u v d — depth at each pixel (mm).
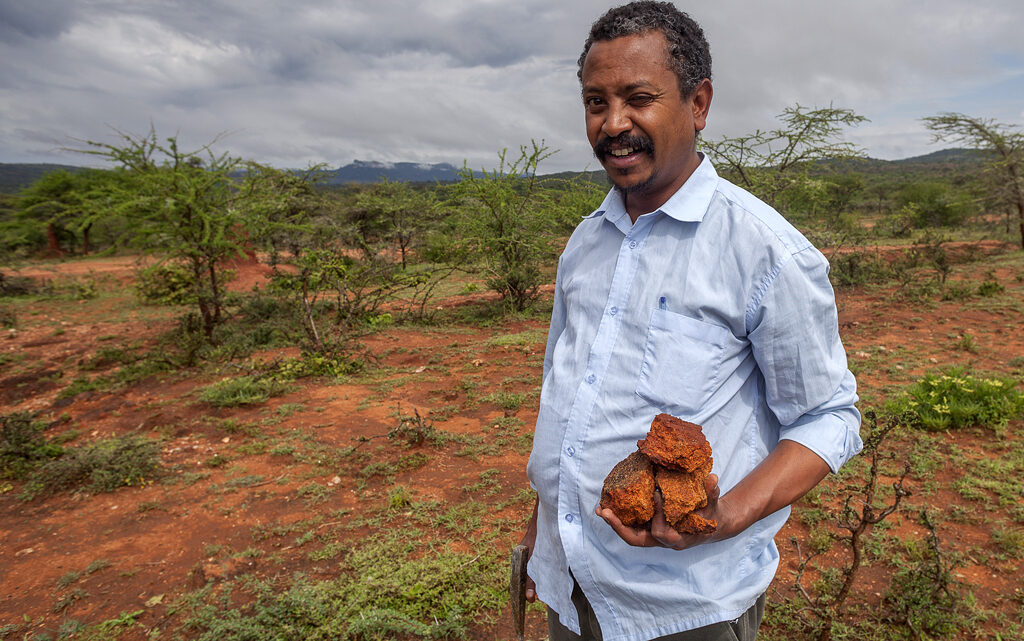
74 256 31125
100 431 6609
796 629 3053
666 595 1211
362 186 38469
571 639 1424
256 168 11586
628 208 1335
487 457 5434
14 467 5543
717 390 1198
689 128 1227
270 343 10477
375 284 12680
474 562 3641
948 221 31453
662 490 1001
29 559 4145
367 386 7832
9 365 10055
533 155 13203
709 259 1194
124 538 4363
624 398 1225
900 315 10445
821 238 13602
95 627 3350
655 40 1154
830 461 1145
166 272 15461
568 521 1298
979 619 3084
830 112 11109
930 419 5492
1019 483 4441
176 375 8695
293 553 4023
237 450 5832
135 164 10445
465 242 13648
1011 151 19812
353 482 5055
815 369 1149
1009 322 9562
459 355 9227
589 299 1347
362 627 2986
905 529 3969
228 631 3164
